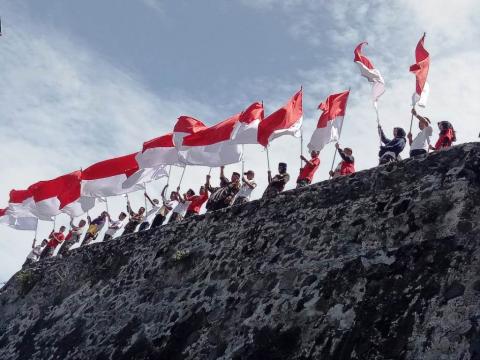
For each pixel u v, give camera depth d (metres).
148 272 13.73
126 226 17.27
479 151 9.70
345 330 9.16
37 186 18.89
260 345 10.09
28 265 18.06
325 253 10.54
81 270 15.84
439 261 8.90
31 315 16.11
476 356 7.50
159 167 16.91
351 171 12.61
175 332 11.76
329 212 11.08
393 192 10.37
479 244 8.66
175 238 13.89
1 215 19.98
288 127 13.64
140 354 11.96
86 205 17.84
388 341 8.47
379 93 12.88
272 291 10.76
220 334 10.88
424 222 9.56
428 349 7.98
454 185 9.61
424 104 11.87
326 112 13.54
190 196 15.91
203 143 14.83
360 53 13.28
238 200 13.97
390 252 9.65
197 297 12.05
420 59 12.27
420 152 11.36
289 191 12.15
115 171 17.41
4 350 15.60
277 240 11.55
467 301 8.12
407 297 8.80
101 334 13.34
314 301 9.95
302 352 9.42
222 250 12.48
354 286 9.62
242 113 14.39
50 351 14.13
